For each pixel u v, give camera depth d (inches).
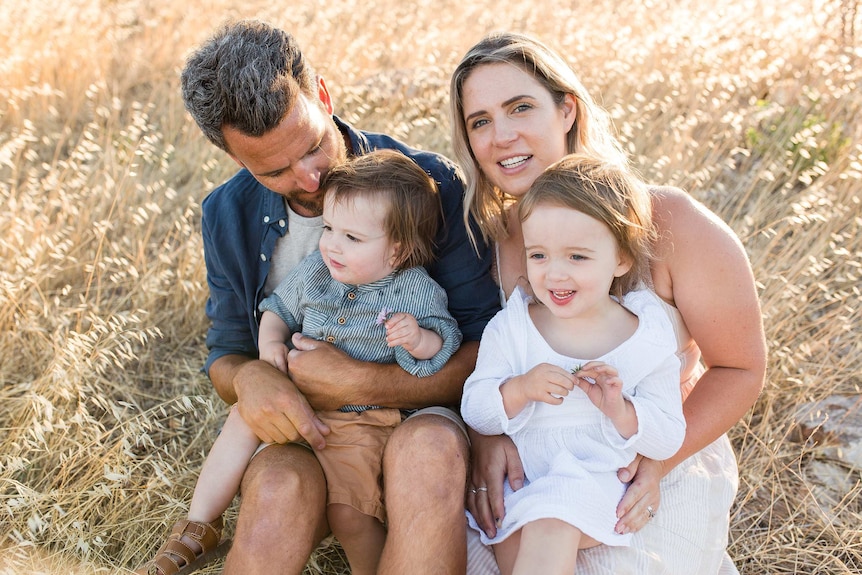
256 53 94.7
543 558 85.0
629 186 91.6
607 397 87.0
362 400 101.7
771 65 222.2
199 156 212.2
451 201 112.0
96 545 110.7
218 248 113.0
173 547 98.3
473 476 97.4
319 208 110.5
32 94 233.6
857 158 180.9
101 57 271.0
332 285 108.4
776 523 121.1
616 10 289.4
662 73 227.6
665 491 95.1
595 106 107.8
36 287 154.3
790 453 128.3
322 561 115.3
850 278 149.3
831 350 148.9
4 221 171.5
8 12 279.0
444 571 87.8
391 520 89.7
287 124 96.3
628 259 92.2
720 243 94.5
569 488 87.4
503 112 100.0
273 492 89.5
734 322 94.5
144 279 162.4
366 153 115.1
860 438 129.6
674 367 92.8
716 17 259.4
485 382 95.5
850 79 215.0
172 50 287.3
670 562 91.3
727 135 195.2
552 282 90.6
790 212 176.9
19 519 111.0
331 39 268.5
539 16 287.7
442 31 283.9
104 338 152.4
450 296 110.8
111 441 133.6
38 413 115.9
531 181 103.0
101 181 197.9
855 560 115.3
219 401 143.1
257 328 115.7
